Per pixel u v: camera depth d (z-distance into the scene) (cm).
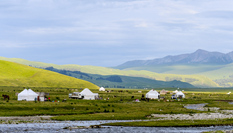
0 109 7588
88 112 8075
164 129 5497
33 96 11619
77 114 7788
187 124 6022
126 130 5272
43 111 7788
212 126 5962
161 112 8638
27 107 8100
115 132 5025
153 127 5734
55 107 8488
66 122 6256
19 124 5719
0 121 6012
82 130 5191
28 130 5041
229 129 5612
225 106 11738
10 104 8650
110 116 7300
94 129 5325
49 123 6034
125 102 12331
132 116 7375
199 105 12350
